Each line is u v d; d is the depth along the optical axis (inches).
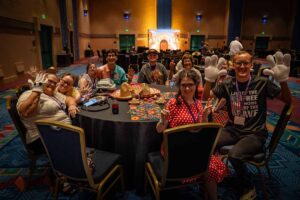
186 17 731.4
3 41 266.1
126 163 79.4
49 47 421.7
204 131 56.3
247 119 79.5
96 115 80.6
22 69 308.0
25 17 319.6
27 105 74.3
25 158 106.4
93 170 66.8
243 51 79.8
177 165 59.1
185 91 68.5
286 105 75.1
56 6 450.0
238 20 714.8
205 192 67.8
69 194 81.3
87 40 709.3
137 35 739.4
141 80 153.9
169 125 71.0
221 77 95.0
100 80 121.2
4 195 81.4
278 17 744.3
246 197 76.0
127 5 722.2
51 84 82.7
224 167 69.8
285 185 87.7
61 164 62.4
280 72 75.1
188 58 137.6
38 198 80.0
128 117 78.4
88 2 713.6
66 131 56.1
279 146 119.9
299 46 723.4
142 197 80.2
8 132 136.4
